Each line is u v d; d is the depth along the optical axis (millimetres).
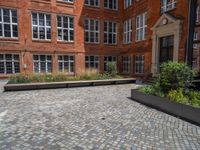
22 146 4676
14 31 18422
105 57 23906
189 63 12375
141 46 19953
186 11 13992
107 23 23625
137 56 21078
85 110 7941
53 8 19891
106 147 4652
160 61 17438
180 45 14508
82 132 5566
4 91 12562
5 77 18141
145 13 19266
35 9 19016
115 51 24250
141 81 18531
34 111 7734
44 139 5082
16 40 18438
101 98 10453
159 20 16641
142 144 4824
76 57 21656
